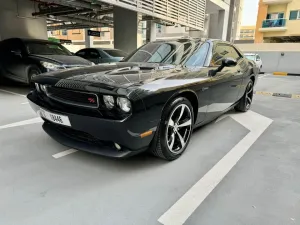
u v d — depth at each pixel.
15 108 4.06
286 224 1.49
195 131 3.15
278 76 12.87
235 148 2.63
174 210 1.60
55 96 2.08
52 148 2.48
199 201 1.70
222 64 2.70
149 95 1.84
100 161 2.24
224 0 13.30
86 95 1.86
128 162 2.24
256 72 4.38
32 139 2.71
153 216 1.54
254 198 1.75
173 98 2.11
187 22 9.99
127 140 1.81
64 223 1.46
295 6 17.77
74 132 2.15
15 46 5.60
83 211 1.57
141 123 1.81
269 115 4.09
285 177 2.04
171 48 3.06
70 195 1.73
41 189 1.79
